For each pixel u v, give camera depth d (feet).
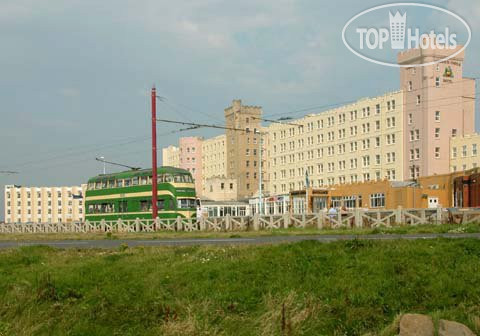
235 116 433.89
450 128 272.10
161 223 133.49
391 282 45.16
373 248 51.49
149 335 42.16
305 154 352.90
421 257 48.80
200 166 501.15
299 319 41.75
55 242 95.61
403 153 280.51
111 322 44.68
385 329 39.34
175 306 45.34
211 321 43.14
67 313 46.26
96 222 155.33
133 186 164.86
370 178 299.17
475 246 50.21
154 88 140.36
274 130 386.73
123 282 50.19
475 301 42.01
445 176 172.65
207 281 48.32
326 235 82.79
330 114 331.77
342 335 40.22
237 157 431.43
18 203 572.51
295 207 200.85
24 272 54.80
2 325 44.91
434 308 42.14
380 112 293.84
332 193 199.82
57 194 570.46
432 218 101.35
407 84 281.54
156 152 140.15
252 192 431.02
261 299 45.16
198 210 173.78
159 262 54.44
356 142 310.65
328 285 45.50
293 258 50.55
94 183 181.68
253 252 53.83
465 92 279.28
